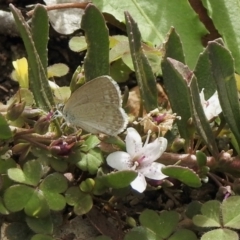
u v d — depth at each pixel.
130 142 0.27
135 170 0.27
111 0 0.31
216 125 0.29
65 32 0.31
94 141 0.27
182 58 0.28
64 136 0.27
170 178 0.29
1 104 0.28
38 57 0.27
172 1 0.31
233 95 0.27
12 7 0.26
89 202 0.27
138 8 0.31
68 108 0.26
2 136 0.27
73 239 0.28
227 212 0.27
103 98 0.26
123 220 0.28
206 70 0.28
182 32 0.31
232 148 0.29
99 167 0.27
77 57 0.31
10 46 0.31
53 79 0.31
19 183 0.27
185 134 0.28
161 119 0.28
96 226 0.28
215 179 0.28
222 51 0.27
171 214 0.27
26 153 0.27
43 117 0.27
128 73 0.31
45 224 0.27
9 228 0.27
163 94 0.30
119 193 0.27
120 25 0.31
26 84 0.29
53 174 0.27
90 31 0.27
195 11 0.32
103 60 0.28
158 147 0.27
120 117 0.26
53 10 0.31
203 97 0.28
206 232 0.27
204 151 0.29
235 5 0.31
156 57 0.30
